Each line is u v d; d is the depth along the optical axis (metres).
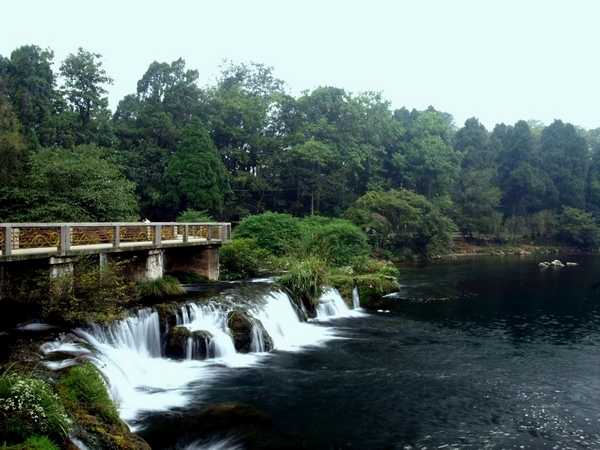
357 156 58.34
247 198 55.22
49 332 14.02
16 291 14.98
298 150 53.03
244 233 33.38
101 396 10.36
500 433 11.52
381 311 25.86
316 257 28.98
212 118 55.72
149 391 13.52
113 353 14.37
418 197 56.38
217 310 18.58
